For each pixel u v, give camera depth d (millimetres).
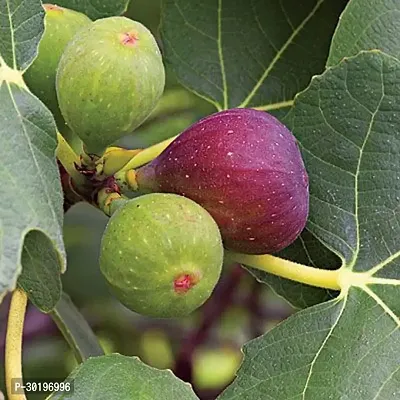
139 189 424
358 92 449
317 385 418
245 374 424
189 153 406
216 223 403
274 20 529
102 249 387
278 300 772
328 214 454
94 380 389
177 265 379
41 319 684
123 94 388
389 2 458
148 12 639
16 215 359
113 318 725
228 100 535
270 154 402
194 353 741
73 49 391
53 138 391
